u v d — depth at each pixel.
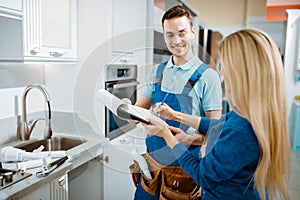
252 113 0.96
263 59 0.96
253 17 4.38
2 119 1.73
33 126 1.86
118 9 1.85
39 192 1.28
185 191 1.19
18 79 1.84
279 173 1.03
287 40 3.68
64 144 1.90
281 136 1.00
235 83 1.00
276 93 0.97
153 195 1.24
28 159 1.47
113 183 1.74
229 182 1.03
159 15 2.15
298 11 3.59
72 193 1.89
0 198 1.07
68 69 1.96
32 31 1.48
